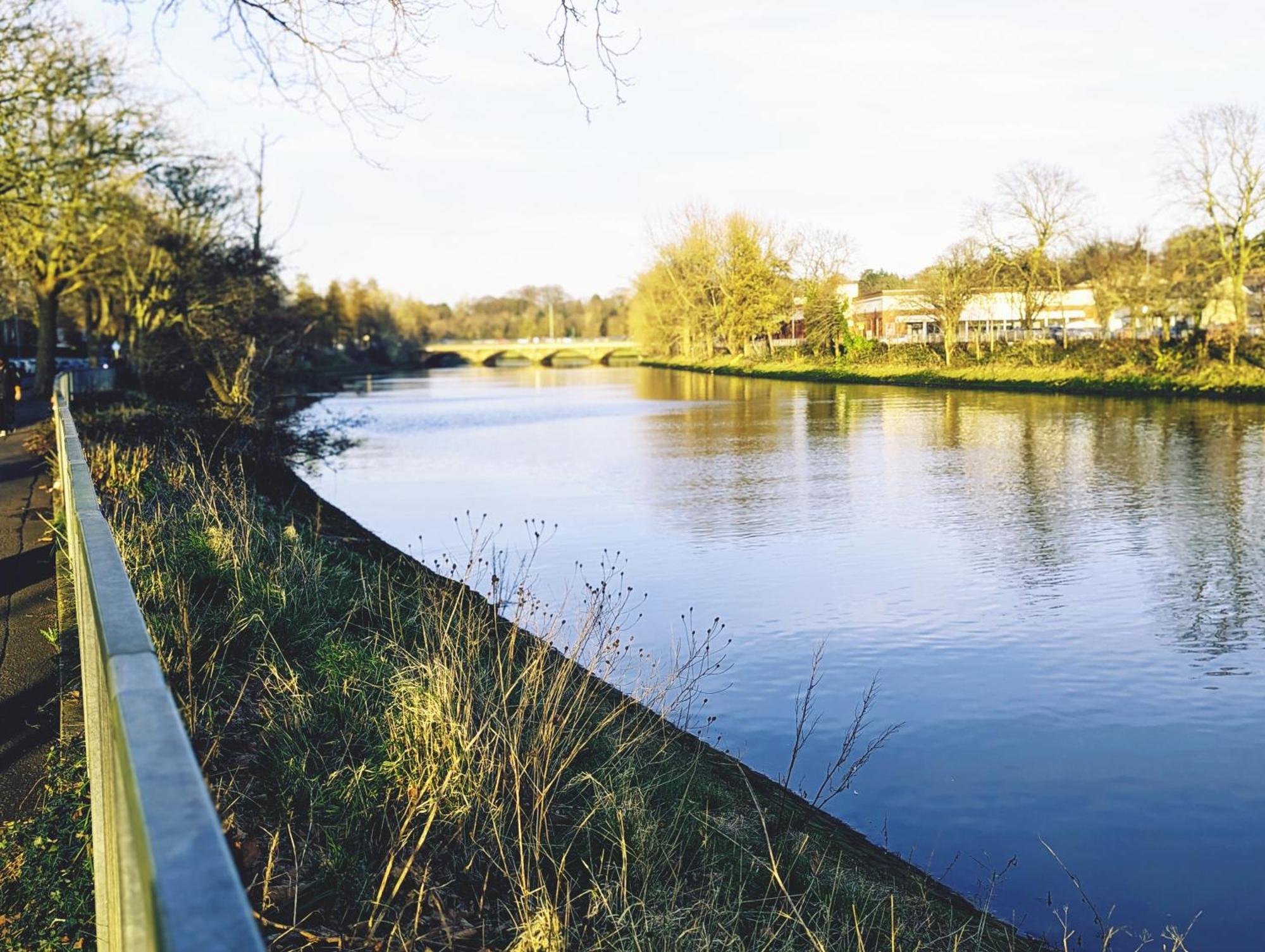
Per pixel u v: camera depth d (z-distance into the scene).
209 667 6.05
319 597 8.25
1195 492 21.86
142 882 1.36
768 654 11.91
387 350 127.75
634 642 12.06
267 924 3.98
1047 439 31.92
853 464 27.77
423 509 22.20
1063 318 76.50
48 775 4.72
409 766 5.29
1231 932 6.58
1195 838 7.78
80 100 28.09
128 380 34.31
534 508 22.03
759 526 19.52
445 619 8.22
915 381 60.59
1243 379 41.72
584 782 5.92
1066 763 9.05
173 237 38.88
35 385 36.84
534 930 4.23
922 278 64.00
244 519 9.31
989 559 16.47
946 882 7.09
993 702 10.48
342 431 34.34
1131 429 33.47
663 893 4.96
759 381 73.50
